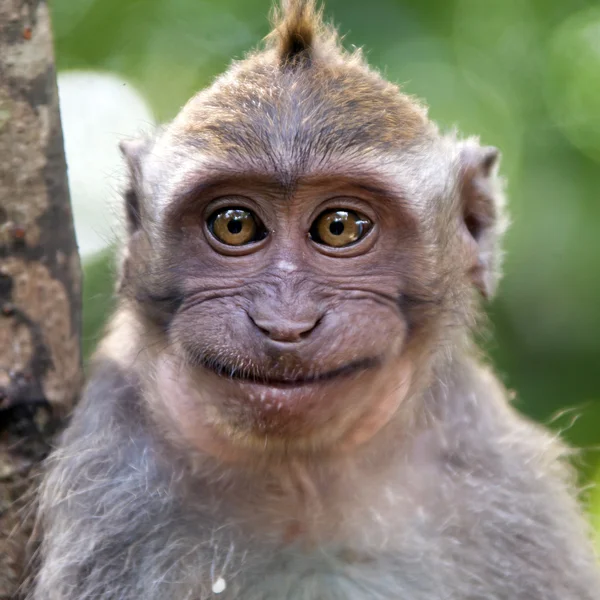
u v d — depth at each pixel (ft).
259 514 35.73
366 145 33.47
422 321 35.37
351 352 32.76
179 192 33.78
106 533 35.55
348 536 35.70
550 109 66.59
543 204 64.75
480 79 64.85
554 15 67.72
